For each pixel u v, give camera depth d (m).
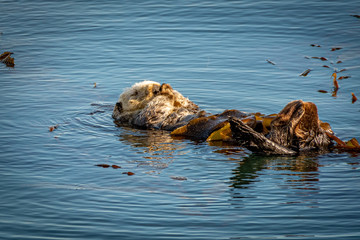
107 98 32.91
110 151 23.39
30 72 38.31
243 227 16.53
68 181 20.08
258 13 52.50
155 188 19.36
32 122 27.83
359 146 22.58
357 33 45.53
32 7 57.16
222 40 45.69
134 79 36.59
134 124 28.06
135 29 49.25
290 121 22.34
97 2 58.78
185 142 24.62
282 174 20.50
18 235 16.23
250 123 23.31
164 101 27.83
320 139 23.03
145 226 16.70
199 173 20.72
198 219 17.08
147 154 22.95
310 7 53.19
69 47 44.59
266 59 40.41
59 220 17.14
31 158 22.44
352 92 32.88
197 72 37.62
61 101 31.89
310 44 43.78
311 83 34.81
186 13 53.66
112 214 17.48
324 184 19.47
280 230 16.31
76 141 24.81
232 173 20.69
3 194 18.94
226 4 55.91
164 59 41.12
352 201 18.05
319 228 16.39
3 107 30.30
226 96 32.31
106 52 43.16
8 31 48.97
